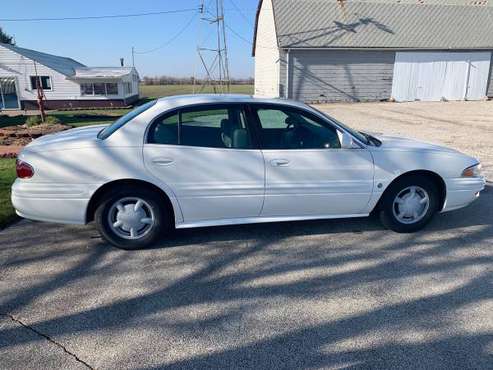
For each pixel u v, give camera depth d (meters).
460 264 3.57
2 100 31.17
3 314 2.78
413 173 4.15
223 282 3.25
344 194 3.99
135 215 3.74
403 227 4.24
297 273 3.40
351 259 3.67
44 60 32.09
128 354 2.39
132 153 3.59
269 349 2.44
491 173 6.92
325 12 24.06
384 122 14.59
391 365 2.31
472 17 24.81
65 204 3.60
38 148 3.62
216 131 3.77
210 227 4.39
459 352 2.42
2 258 3.62
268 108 3.88
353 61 22.95
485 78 24.17
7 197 5.23
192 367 2.28
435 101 23.95
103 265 3.51
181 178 3.67
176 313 2.81
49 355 2.37
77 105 32.53
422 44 23.00
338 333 2.60
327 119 3.96
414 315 2.80
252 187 3.79
